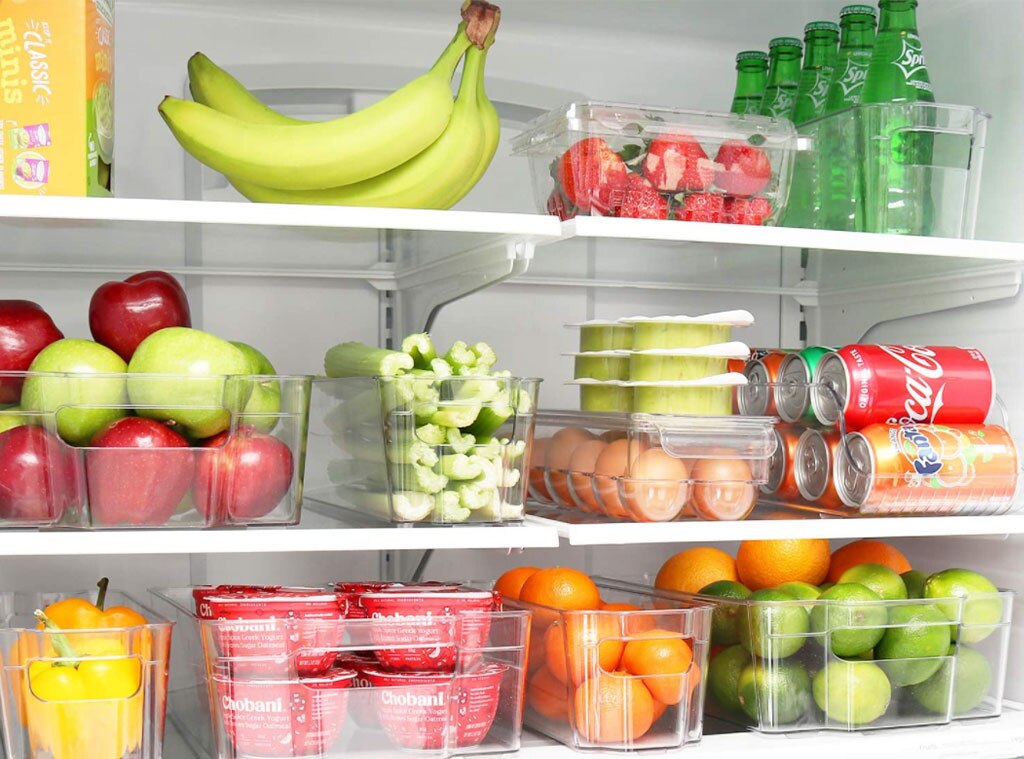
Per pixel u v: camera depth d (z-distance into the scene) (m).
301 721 1.12
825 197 1.47
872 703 1.29
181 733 1.29
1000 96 1.50
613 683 1.21
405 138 1.22
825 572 1.46
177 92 1.51
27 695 1.08
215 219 1.11
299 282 1.56
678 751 1.22
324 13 1.56
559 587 1.29
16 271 1.47
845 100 1.55
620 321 1.35
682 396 1.32
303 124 1.33
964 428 1.36
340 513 1.31
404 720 1.14
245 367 1.19
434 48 1.60
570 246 1.41
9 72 1.09
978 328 1.52
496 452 1.20
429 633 1.15
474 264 1.35
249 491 1.15
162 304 1.24
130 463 1.10
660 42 1.71
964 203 1.40
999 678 1.37
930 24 1.62
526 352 1.66
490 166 1.63
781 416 1.46
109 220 1.11
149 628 1.11
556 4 1.57
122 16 1.49
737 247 1.41
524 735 1.28
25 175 1.09
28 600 1.32
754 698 1.29
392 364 1.20
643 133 1.28
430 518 1.19
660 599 1.35
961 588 1.36
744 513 1.29
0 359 1.20
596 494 1.32
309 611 1.15
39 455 1.10
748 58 1.60
